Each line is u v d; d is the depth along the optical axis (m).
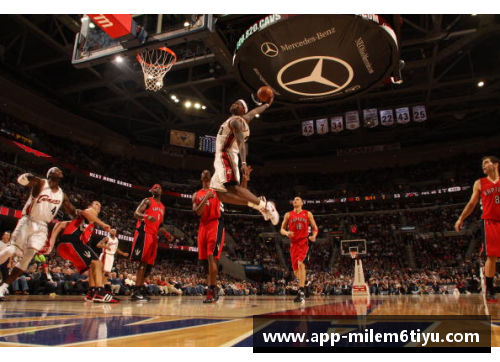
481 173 34.25
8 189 21.30
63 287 12.41
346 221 37.31
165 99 28.31
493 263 4.22
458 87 27.22
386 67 15.48
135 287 6.12
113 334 1.53
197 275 26.33
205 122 34.47
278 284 26.84
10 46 21.61
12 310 3.21
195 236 32.72
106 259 9.23
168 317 2.39
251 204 3.65
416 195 35.25
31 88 26.59
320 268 32.03
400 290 23.59
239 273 30.47
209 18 12.81
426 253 31.39
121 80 24.73
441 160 37.81
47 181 4.87
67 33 21.69
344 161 40.91
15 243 4.66
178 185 36.44
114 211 28.88
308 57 14.70
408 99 28.88
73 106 29.59
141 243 6.06
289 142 39.25
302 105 19.28
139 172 34.72
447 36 19.23
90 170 29.97
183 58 20.05
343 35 13.60
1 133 23.47
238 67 15.80
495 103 29.56
